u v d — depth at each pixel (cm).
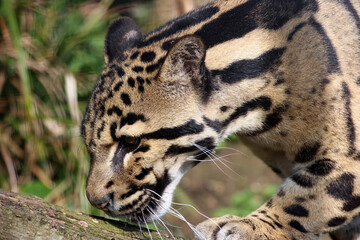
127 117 837
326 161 885
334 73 871
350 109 867
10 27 1408
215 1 955
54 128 1439
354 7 927
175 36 884
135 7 1691
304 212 894
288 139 915
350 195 880
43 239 723
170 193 892
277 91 889
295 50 885
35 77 1469
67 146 1438
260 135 939
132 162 851
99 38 1545
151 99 841
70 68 1495
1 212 714
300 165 920
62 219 746
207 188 1780
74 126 1416
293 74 881
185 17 922
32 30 1501
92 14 1580
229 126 902
